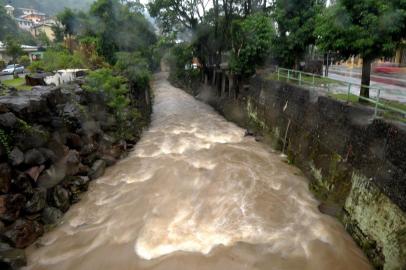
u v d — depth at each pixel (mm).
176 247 7684
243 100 21734
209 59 29281
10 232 7434
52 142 9570
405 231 6414
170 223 8633
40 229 8266
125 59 20656
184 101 28969
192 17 26422
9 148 7898
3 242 7289
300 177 11766
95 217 9109
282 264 7180
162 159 13164
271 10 22625
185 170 11922
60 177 9555
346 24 9445
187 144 15375
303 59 21672
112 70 18703
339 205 9227
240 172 11781
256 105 19312
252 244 7773
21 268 7078
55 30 34688
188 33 27844
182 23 26906
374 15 8945
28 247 7781
